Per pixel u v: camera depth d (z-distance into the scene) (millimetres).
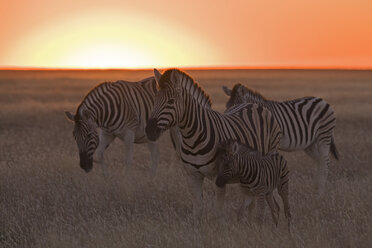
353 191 13453
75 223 12117
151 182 15273
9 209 13117
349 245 10109
